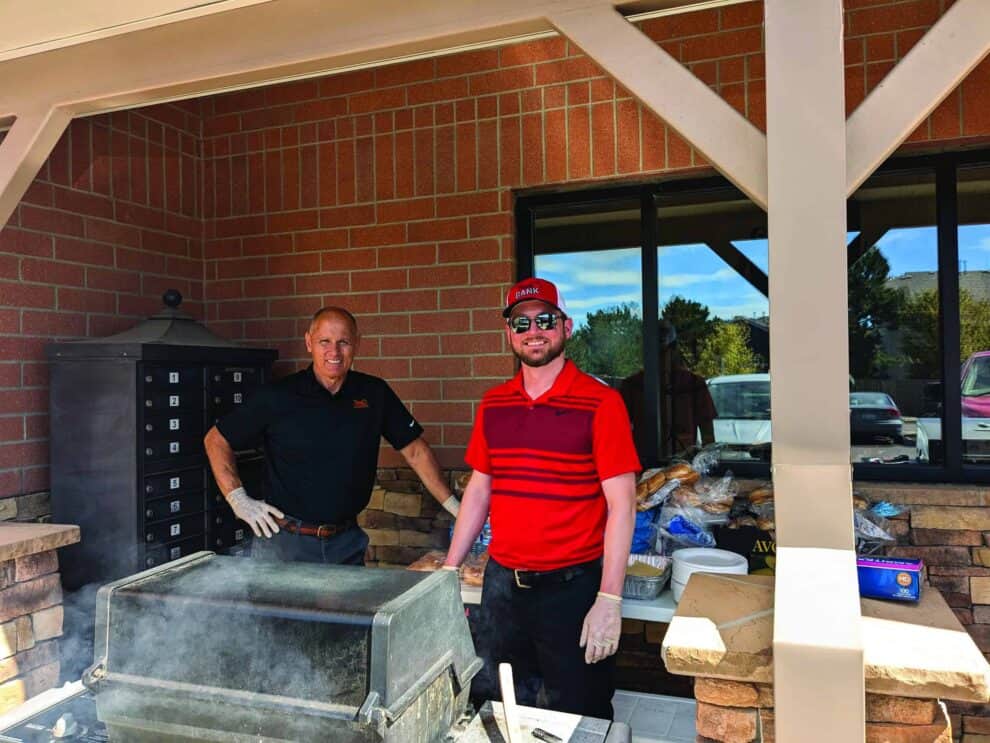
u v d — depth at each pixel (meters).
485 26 1.69
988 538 2.77
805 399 1.41
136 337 3.18
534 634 2.24
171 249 3.85
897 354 3.05
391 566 3.60
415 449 2.96
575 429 2.19
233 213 3.96
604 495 2.20
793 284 1.41
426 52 1.83
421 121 3.58
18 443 3.11
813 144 1.40
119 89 2.05
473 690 2.34
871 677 1.41
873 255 3.08
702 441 3.32
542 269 3.56
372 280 3.69
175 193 3.87
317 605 1.26
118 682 1.33
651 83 1.55
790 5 1.42
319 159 3.78
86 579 3.09
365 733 1.17
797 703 1.37
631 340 3.43
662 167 3.20
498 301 3.46
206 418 3.34
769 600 1.76
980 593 2.77
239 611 1.28
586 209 3.49
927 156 2.96
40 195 3.21
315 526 2.72
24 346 3.14
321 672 1.22
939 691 1.38
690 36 3.15
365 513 3.65
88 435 3.09
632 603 2.46
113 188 3.54
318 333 2.73
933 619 1.65
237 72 1.91
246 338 3.95
